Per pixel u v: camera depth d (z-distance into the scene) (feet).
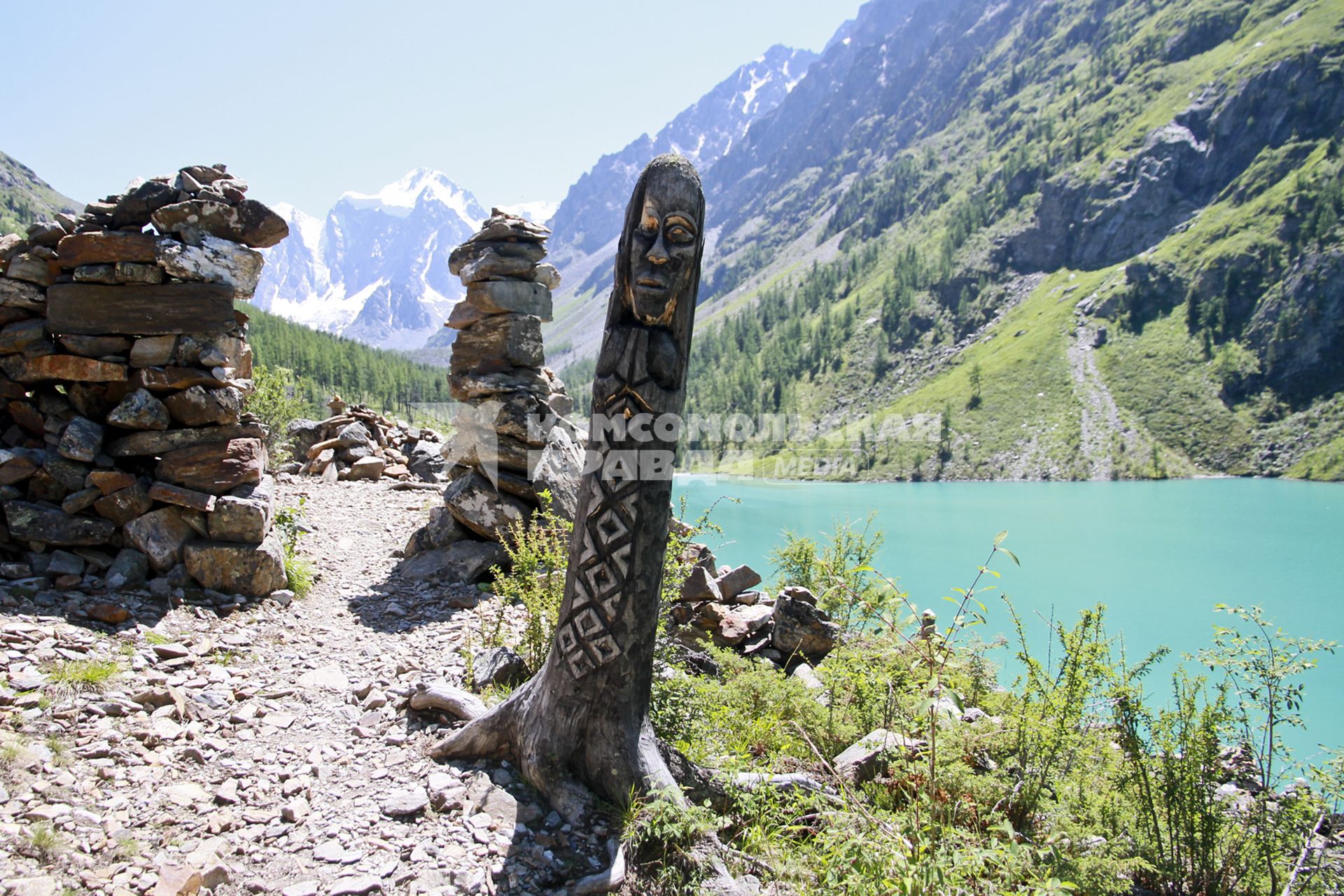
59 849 9.65
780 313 504.84
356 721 14.38
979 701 15.97
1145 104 440.04
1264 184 332.39
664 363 11.35
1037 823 12.59
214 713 13.79
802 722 15.40
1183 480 232.53
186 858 10.00
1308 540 91.25
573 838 11.13
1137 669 13.37
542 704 12.16
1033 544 89.04
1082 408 285.02
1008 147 536.42
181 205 18.56
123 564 17.46
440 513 25.45
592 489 11.66
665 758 12.10
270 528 20.01
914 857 9.48
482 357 25.71
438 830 11.12
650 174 11.19
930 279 428.97
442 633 19.07
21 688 12.69
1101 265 379.76
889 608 13.37
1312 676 37.35
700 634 21.20
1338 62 343.05
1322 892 11.27
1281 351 265.95
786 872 10.52
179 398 18.51
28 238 18.74
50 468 17.70
